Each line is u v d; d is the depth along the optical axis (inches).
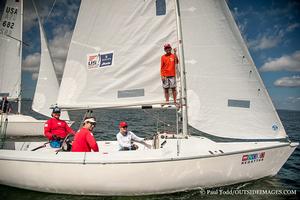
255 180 226.8
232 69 222.7
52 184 199.6
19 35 526.0
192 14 221.3
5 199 193.2
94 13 227.8
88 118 214.5
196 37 222.7
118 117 912.9
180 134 227.3
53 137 240.5
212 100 224.5
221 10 220.7
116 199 197.0
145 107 226.4
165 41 218.8
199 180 205.5
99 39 229.0
